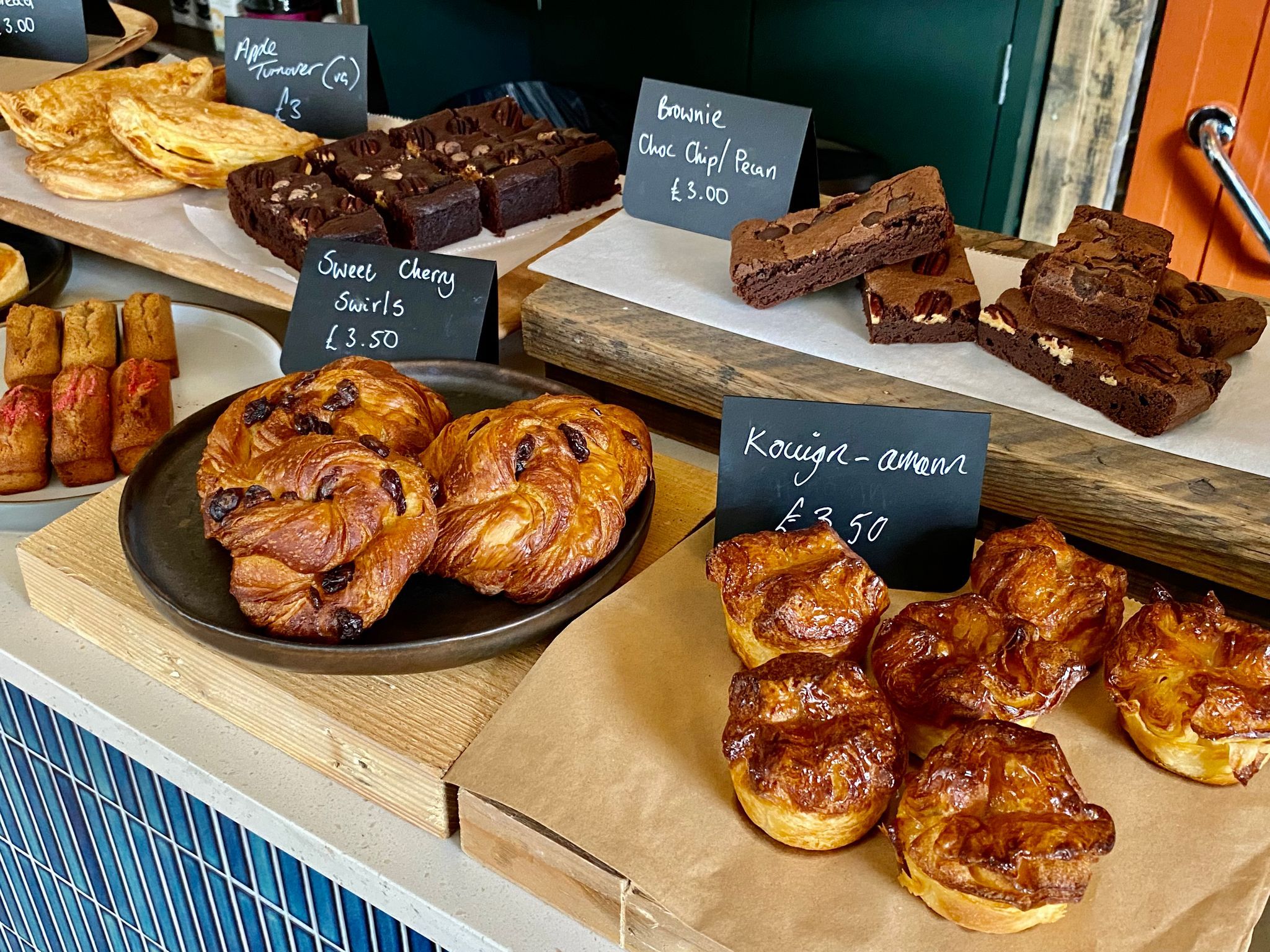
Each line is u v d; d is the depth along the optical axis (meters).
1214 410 1.34
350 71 2.15
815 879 0.90
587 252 1.74
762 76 3.17
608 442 1.20
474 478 1.12
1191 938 0.84
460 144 2.07
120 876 1.58
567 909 1.00
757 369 1.44
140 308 1.70
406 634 1.09
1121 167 2.96
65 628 1.32
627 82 3.46
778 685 0.94
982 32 2.76
